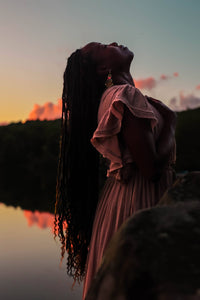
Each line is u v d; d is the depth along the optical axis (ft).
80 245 5.82
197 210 2.37
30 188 73.61
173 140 4.62
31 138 186.70
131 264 2.03
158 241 2.14
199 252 2.01
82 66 5.50
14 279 16.08
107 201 4.89
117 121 4.28
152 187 4.48
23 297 13.64
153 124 4.16
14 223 31.24
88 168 5.64
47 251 21.15
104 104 4.73
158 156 4.23
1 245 22.76
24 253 20.70
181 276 1.88
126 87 4.31
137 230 2.26
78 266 5.87
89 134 5.58
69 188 5.69
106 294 2.08
